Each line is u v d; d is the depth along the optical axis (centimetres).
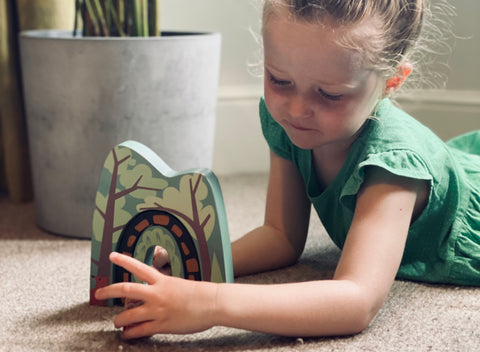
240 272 94
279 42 72
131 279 82
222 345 72
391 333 75
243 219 125
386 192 78
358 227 77
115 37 112
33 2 132
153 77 111
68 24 136
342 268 75
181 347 72
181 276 78
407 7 78
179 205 77
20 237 117
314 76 71
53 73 112
